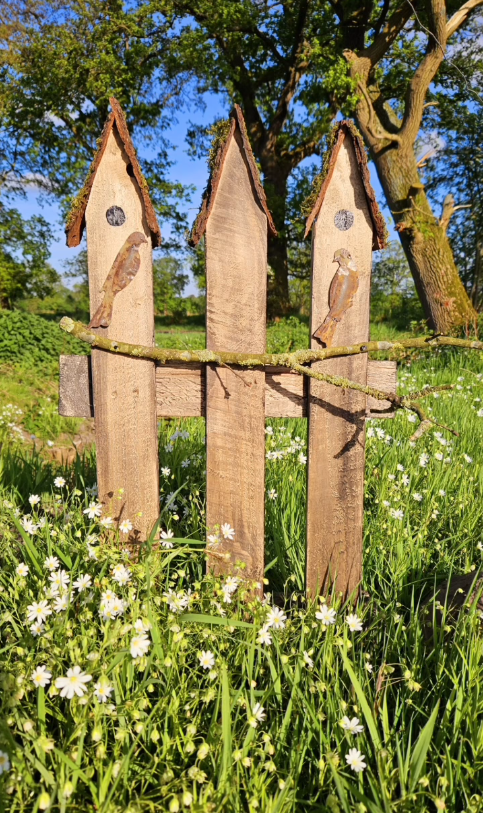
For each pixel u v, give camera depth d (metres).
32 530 2.23
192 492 2.84
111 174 2.03
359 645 2.05
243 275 2.10
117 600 1.72
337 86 12.19
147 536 2.30
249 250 2.08
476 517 2.86
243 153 2.00
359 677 1.78
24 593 1.96
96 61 17.97
